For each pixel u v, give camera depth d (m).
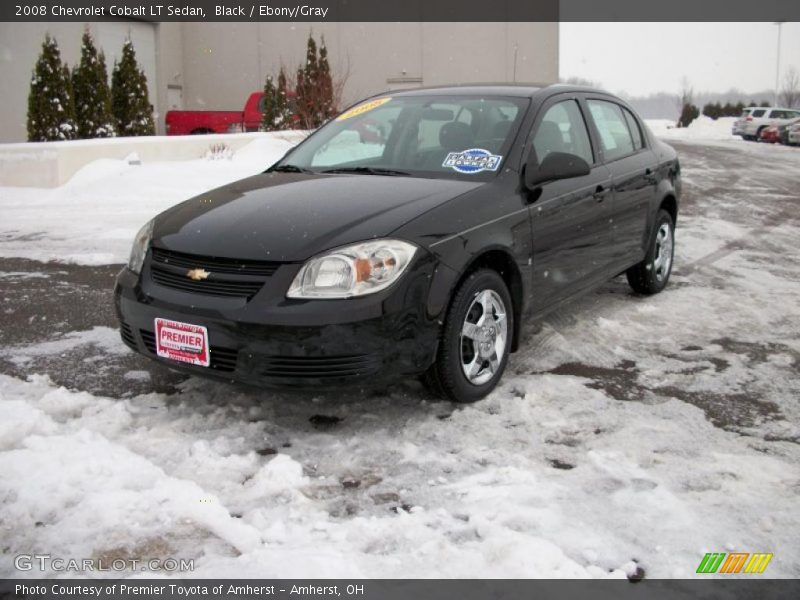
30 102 15.30
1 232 9.02
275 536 2.68
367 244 3.39
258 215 3.72
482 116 4.55
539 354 4.62
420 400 3.87
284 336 3.25
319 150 4.84
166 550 2.59
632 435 3.50
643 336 5.01
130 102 18.33
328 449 3.35
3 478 2.98
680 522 2.78
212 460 3.21
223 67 31.00
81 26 24.17
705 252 7.84
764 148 28.25
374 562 2.53
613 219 5.06
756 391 4.07
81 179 13.44
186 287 3.52
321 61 19.28
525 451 3.34
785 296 6.05
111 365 4.45
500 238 3.85
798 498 2.96
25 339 4.93
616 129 5.48
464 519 2.82
